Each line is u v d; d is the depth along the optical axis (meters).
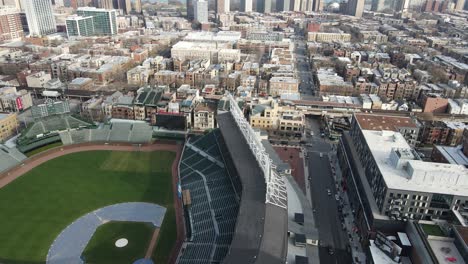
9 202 171.38
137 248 143.88
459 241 120.06
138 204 172.00
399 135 178.25
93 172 199.50
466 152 188.38
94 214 163.88
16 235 149.62
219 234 142.38
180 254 140.62
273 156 196.25
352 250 144.25
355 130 197.38
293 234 145.75
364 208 152.00
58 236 149.38
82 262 136.25
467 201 133.50
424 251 121.88
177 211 167.50
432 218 138.38
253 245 119.75
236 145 186.62
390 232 140.25
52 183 188.00
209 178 183.38
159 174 198.88
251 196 145.00
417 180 140.12
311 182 190.62
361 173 168.50
